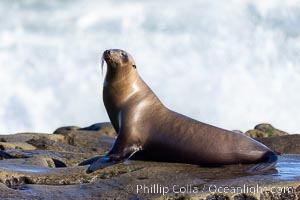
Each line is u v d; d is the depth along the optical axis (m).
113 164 41.78
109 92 45.12
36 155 48.59
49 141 59.06
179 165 42.66
